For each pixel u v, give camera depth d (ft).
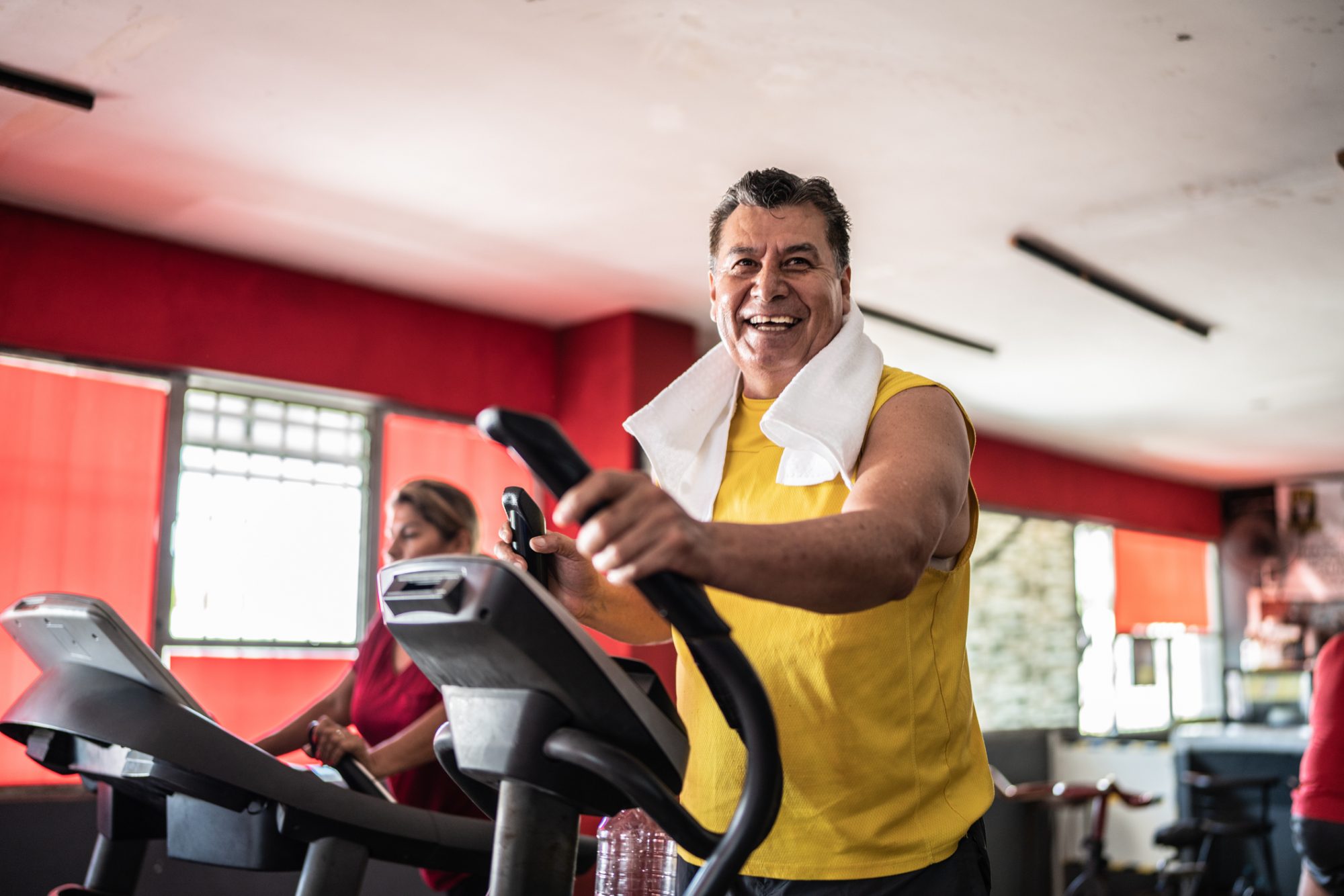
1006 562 25.86
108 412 13.87
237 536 14.66
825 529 2.59
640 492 2.26
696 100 10.65
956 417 3.60
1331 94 10.34
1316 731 11.54
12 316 13.05
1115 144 11.45
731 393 4.41
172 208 13.37
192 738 5.06
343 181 12.64
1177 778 21.74
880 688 3.82
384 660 8.07
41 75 10.35
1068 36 9.42
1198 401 22.63
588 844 5.92
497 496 17.42
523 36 9.55
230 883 13.17
